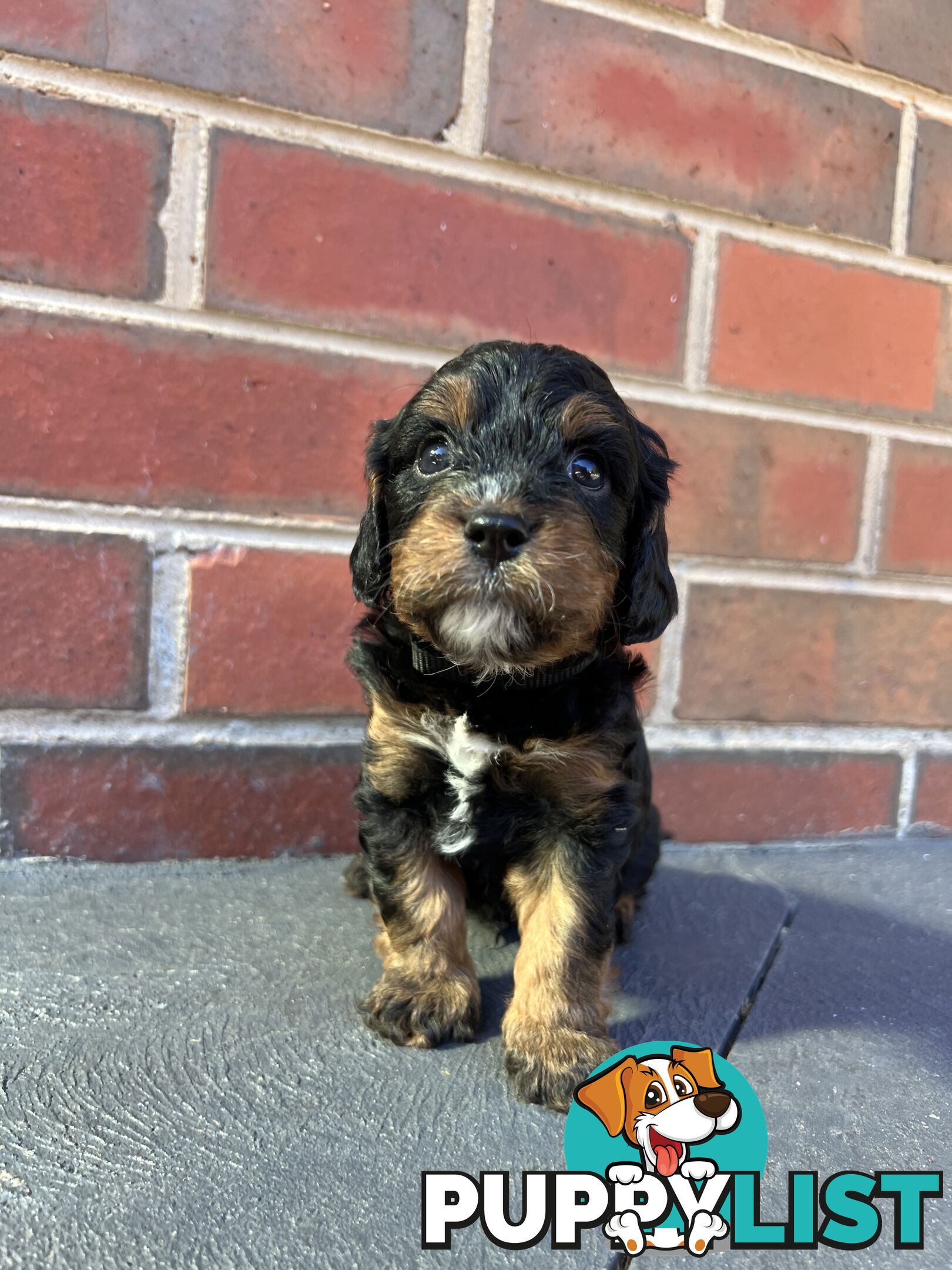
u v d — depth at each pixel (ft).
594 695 1.24
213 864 1.57
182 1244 0.82
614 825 1.23
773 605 1.82
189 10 1.45
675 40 1.68
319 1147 0.97
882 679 1.90
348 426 1.58
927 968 1.37
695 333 1.75
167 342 1.49
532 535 1.09
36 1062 1.06
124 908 1.41
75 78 1.43
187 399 1.51
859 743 1.89
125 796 1.53
